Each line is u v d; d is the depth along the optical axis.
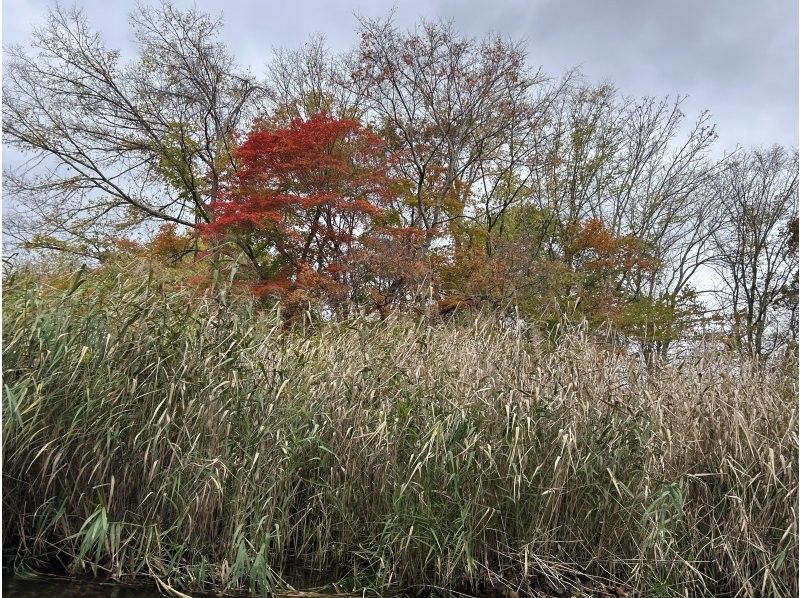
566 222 18.14
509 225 20.05
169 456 3.88
